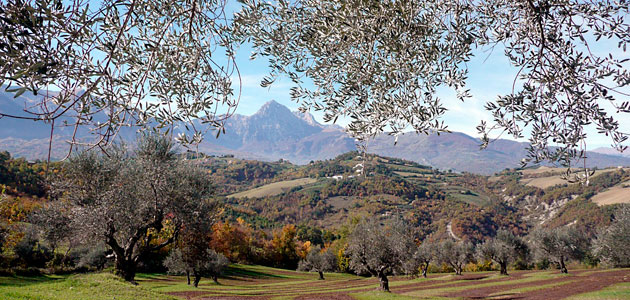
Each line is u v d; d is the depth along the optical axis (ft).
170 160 60.39
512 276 170.60
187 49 9.59
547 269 208.03
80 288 53.42
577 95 9.88
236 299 92.94
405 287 140.77
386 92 11.58
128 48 9.43
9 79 5.79
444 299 93.86
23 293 45.19
